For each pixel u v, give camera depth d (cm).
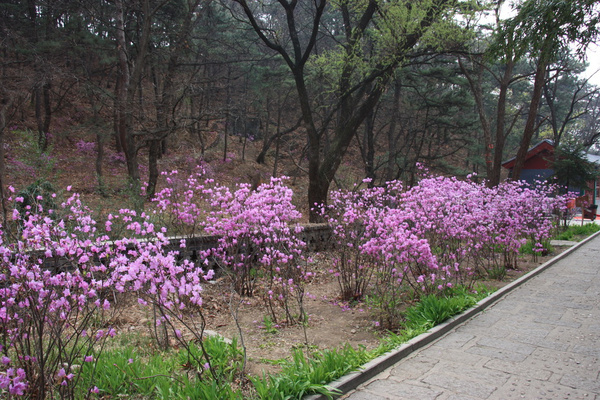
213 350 408
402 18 1180
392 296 605
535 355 450
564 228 1670
